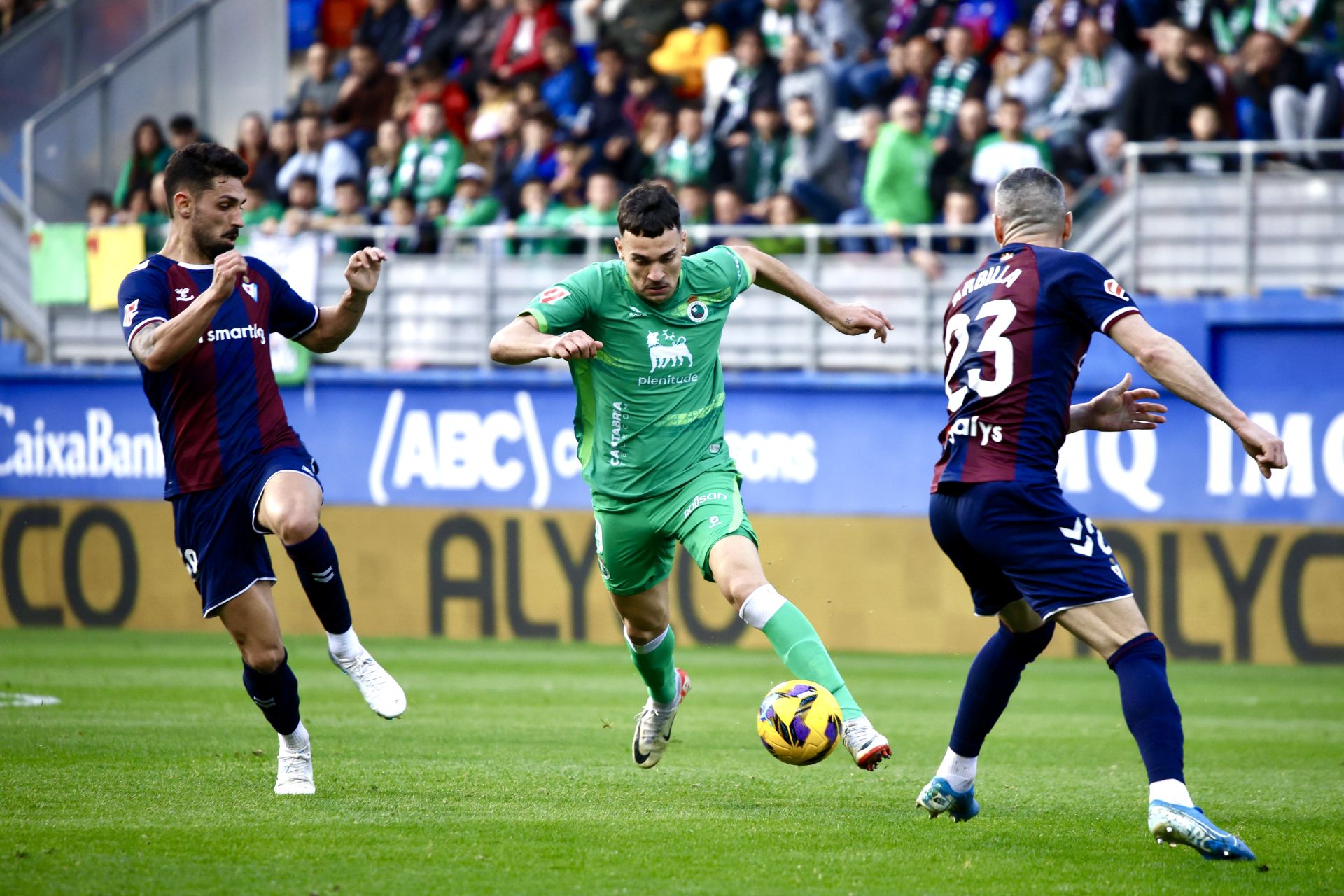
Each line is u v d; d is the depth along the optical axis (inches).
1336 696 1252.5
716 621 1616.6
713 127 1931.6
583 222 1834.4
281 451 687.7
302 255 1793.8
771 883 541.6
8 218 1974.7
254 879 534.6
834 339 1669.5
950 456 613.0
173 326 629.9
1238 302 1475.1
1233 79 1726.1
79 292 1879.9
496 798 714.2
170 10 2269.9
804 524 1606.8
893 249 1737.2
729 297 724.7
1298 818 701.9
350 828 629.3
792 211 1754.4
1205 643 1482.5
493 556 1672.0
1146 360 573.3
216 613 684.1
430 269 1790.1
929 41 1908.2
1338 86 1689.2
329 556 674.8
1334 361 1451.8
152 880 532.1
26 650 1547.7
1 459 1829.5
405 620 1704.0
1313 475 1456.7
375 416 1717.5
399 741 934.4
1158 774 558.9
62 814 657.0
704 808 698.2
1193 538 1485.0
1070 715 1129.4
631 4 2239.2
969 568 625.9
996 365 598.9
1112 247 1630.2
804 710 627.8
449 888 525.7
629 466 709.9
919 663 1492.4
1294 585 1456.7
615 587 736.3
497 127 2095.2
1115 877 559.5
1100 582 580.1
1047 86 1814.7
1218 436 1478.8
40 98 2132.1
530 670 1397.6
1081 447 1517.0
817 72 1891.0
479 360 1775.3
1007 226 637.3
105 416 1788.9
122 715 1048.8
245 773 781.3
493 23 2220.7
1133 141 1699.1
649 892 525.0
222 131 2206.0
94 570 1792.6
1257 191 1553.9
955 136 1840.6
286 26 2256.4
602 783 768.9
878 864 575.5
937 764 882.1
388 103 2175.2
